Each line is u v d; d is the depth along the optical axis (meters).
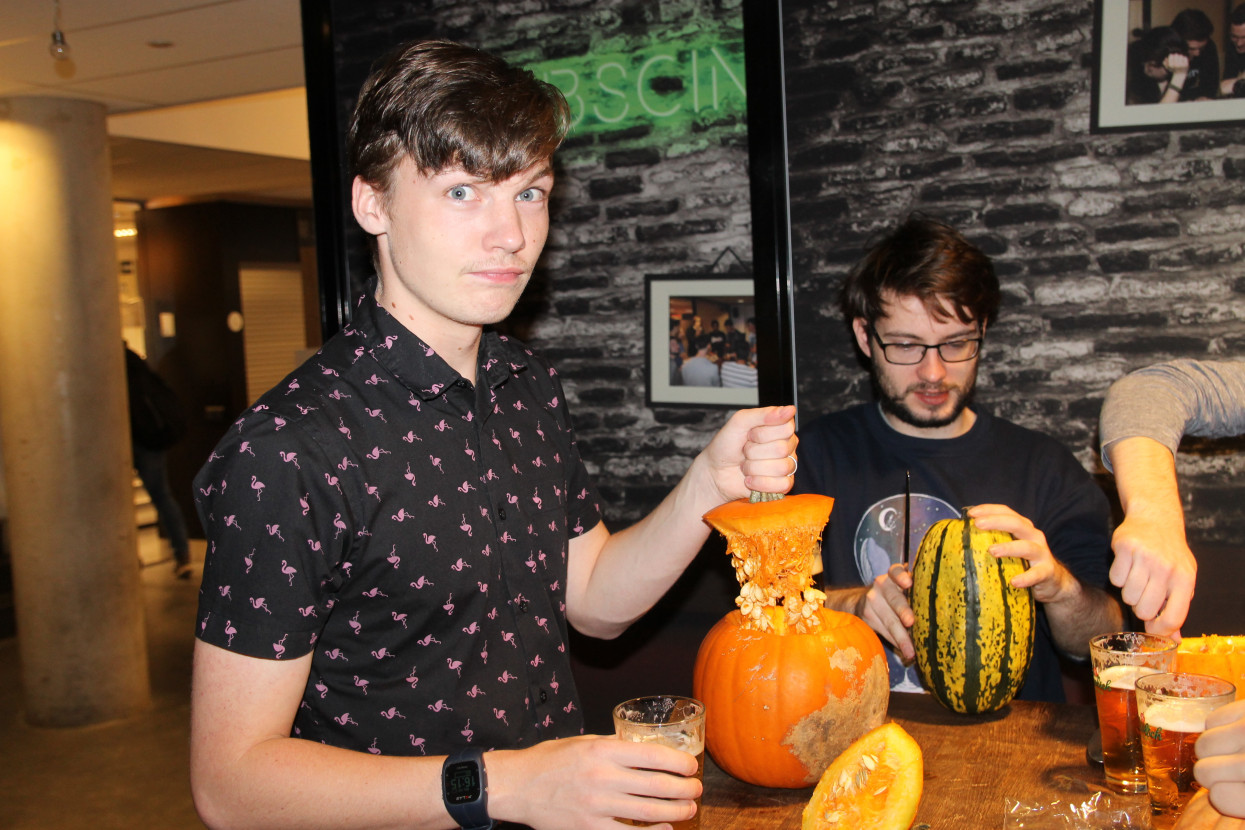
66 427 4.02
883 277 1.92
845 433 2.11
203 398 8.30
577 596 1.46
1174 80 1.92
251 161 5.98
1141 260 1.98
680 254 2.42
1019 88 2.04
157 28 3.03
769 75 2.22
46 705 4.15
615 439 2.53
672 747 1.03
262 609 1.03
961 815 1.10
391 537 1.13
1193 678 1.08
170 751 3.85
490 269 1.11
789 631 1.25
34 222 3.90
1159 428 1.50
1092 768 1.21
